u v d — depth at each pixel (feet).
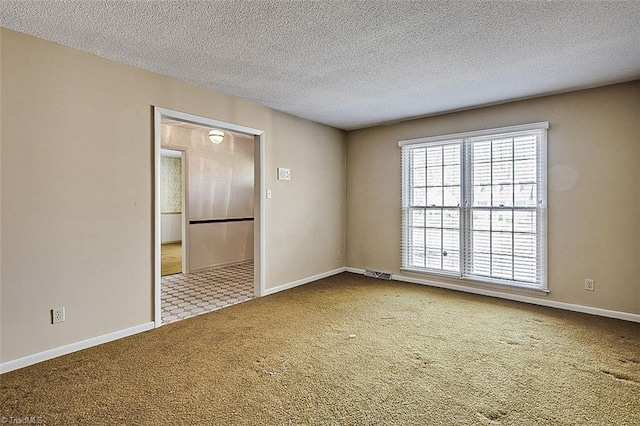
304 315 11.40
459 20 7.28
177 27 7.58
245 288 15.14
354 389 6.88
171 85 10.67
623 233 10.93
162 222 31.68
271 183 14.19
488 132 13.46
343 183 18.12
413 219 15.88
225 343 9.16
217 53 8.92
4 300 7.59
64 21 7.30
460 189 14.29
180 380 7.24
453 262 14.64
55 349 8.32
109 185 9.30
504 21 7.32
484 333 9.78
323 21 7.32
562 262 12.03
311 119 15.78
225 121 12.26
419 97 12.48
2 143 7.54
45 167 8.17
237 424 5.82
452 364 7.92
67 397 6.60
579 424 5.78
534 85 11.22
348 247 18.34
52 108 8.27
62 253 8.45
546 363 7.95
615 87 11.01
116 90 9.42
